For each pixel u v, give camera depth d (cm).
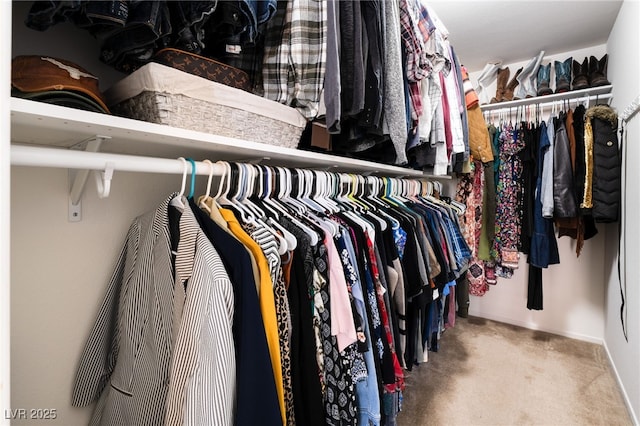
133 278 76
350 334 80
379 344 96
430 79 142
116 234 85
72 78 53
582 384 175
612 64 197
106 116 51
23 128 53
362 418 90
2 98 37
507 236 229
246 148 77
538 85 232
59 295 76
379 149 143
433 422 144
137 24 56
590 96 211
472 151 217
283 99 87
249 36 70
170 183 97
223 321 53
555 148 202
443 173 162
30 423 72
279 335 67
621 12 176
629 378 156
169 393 55
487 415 150
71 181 76
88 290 80
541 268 225
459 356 206
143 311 72
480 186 234
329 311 79
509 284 263
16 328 70
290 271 75
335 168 146
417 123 134
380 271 105
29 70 49
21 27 68
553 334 242
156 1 54
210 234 66
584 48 226
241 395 54
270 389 56
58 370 76
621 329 174
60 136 60
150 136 61
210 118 68
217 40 77
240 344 56
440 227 158
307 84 85
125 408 72
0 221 36
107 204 83
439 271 138
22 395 71
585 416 150
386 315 103
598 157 177
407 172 171
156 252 70
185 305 56
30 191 71
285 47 85
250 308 57
